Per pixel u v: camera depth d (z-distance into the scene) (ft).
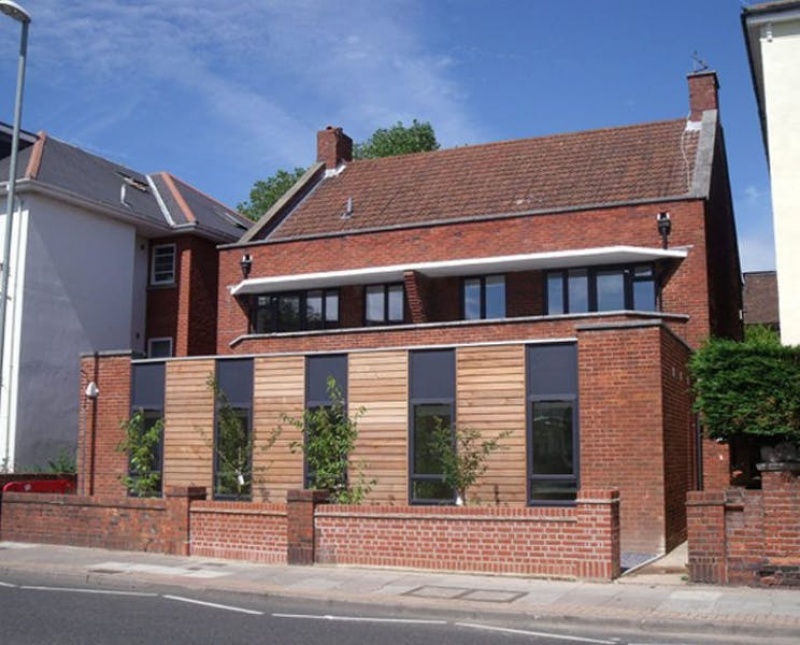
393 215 83.61
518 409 54.70
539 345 54.85
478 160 88.99
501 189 81.92
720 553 38.27
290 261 81.66
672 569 43.34
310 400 60.85
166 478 64.90
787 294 57.16
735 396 39.55
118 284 91.97
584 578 40.27
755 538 37.78
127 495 66.69
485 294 75.05
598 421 51.98
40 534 54.54
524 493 53.72
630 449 50.96
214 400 64.13
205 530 49.14
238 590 39.27
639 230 69.41
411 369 57.98
